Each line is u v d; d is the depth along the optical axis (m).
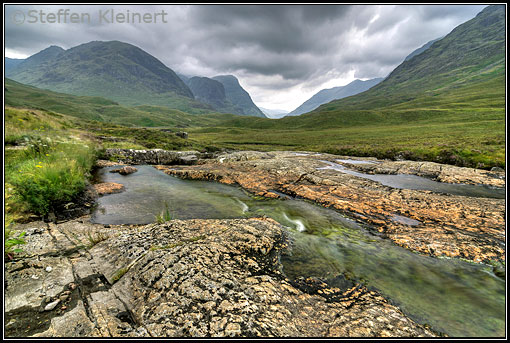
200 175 21.70
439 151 37.75
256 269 7.04
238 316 4.87
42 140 18.14
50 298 5.12
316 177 19.80
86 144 24.84
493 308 6.35
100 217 11.33
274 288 6.11
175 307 4.99
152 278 5.86
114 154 27.70
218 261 6.87
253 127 199.75
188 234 8.59
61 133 27.03
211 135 137.75
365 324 5.25
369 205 14.12
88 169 18.77
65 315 4.71
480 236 10.17
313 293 6.41
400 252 9.09
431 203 14.10
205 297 5.29
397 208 13.62
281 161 26.64
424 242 9.65
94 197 13.69
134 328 4.58
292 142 88.00
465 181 23.73
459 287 7.16
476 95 154.25
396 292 6.83
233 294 5.52
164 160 30.86
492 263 8.25
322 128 147.25
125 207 12.95
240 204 14.76
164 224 9.49
